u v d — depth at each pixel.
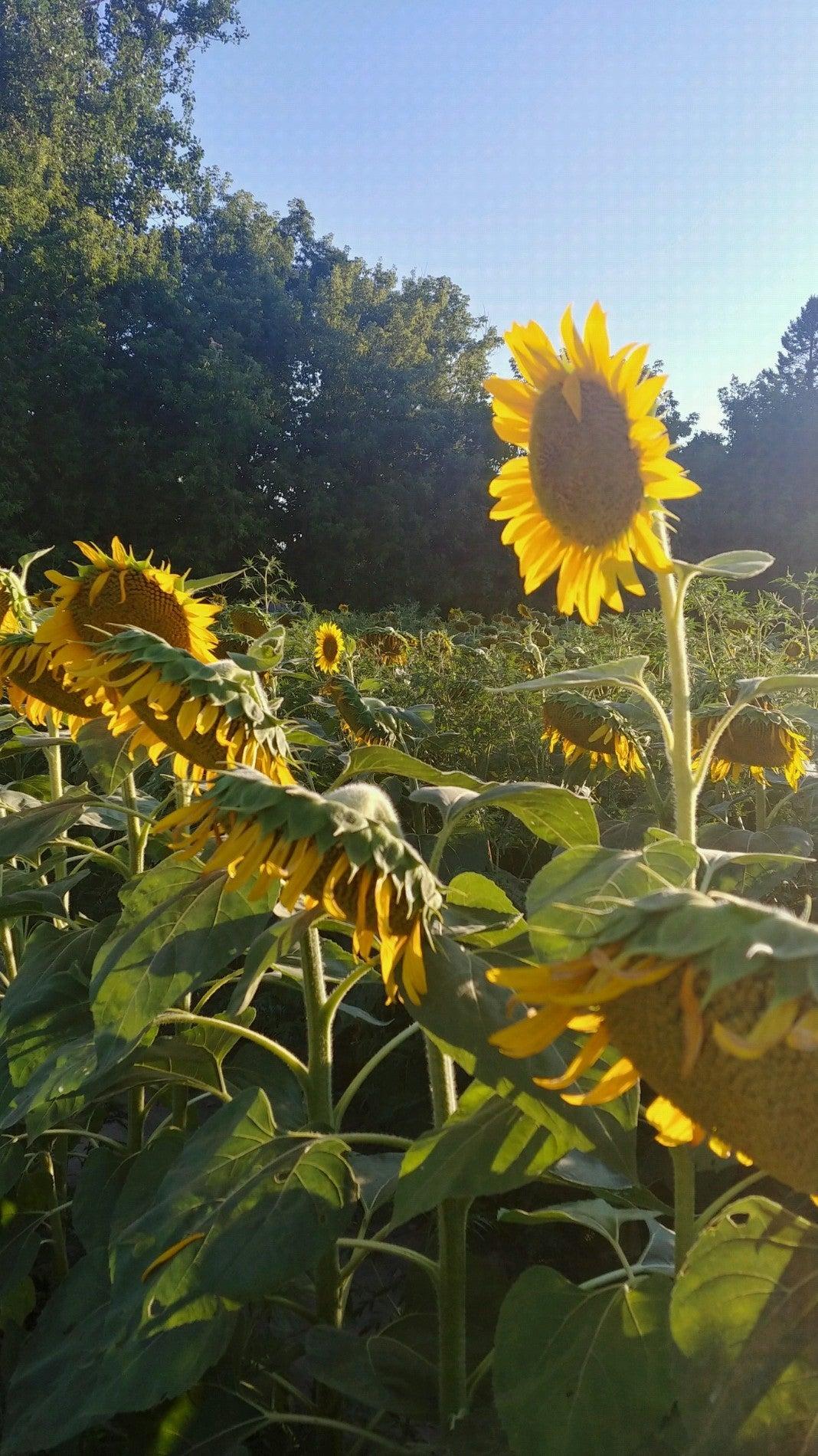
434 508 33.59
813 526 35.72
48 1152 2.71
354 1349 1.73
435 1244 2.15
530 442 1.71
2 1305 2.43
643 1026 0.95
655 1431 1.30
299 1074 1.86
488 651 7.25
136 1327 1.60
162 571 2.38
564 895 1.32
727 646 5.64
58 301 30.98
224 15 40.53
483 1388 1.70
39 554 3.01
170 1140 2.14
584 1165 1.68
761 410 41.94
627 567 1.62
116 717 2.03
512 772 5.04
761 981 0.88
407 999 1.38
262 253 40.31
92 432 29.67
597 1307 1.37
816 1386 1.11
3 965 3.16
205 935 1.67
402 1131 3.48
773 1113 0.88
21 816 2.27
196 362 31.69
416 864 1.37
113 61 39.34
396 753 1.79
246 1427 1.75
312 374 35.53
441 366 39.41
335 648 6.91
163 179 39.03
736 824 4.11
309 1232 1.48
